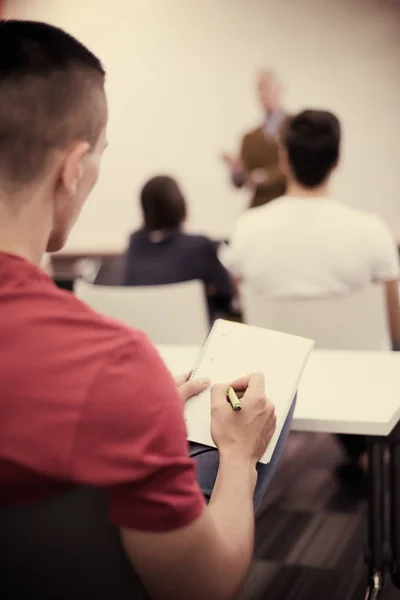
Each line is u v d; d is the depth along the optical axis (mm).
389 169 6074
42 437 668
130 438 684
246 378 1037
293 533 2246
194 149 6383
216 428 959
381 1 5891
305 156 2184
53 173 766
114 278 2777
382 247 2232
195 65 6309
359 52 5996
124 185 6535
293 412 1146
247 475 923
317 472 2674
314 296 2105
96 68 800
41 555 740
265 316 2182
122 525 714
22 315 700
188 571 736
